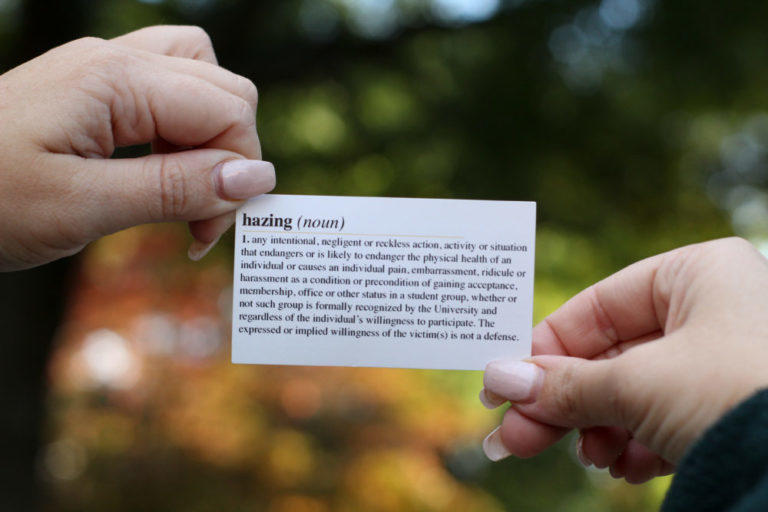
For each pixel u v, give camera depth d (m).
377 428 4.04
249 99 1.12
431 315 1.03
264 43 3.66
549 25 3.60
